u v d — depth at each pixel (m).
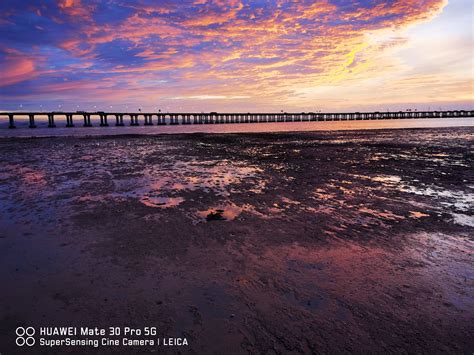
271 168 10.41
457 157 12.58
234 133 38.25
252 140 25.02
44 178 8.61
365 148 16.94
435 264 3.29
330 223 4.67
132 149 17.95
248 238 4.05
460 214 5.07
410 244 3.83
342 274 3.07
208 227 4.49
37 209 5.48
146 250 3.67
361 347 2.06
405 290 2.77
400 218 4.89
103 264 3.31
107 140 26.67
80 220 4.83
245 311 2.47
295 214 5.14
